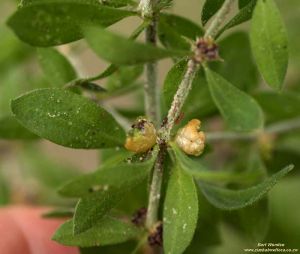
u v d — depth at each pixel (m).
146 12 0.18
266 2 0.17
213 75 0.20
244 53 0.26
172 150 0.18
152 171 0.19
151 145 0.18
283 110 0.28
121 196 0.17
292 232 0.32
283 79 0.17
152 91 0.20
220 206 0.18
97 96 0.25
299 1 0.34
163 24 0.20
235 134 0.28
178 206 0.18
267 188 0.17
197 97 0.24
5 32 0.32
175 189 0.18
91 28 0.15
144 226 0.20
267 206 0.23
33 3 0.16
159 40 0.21
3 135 0.24
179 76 0.18
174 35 0.21
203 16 0.18
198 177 0.18
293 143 0.30
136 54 0.15
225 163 0.30
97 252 0.22
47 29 0.16
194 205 0.18
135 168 0.17
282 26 0.17
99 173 0.16
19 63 0.32
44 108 0.18
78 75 0.26
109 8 0.17
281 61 0.17
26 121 0.18
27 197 0.33
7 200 0.33
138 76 0.24
